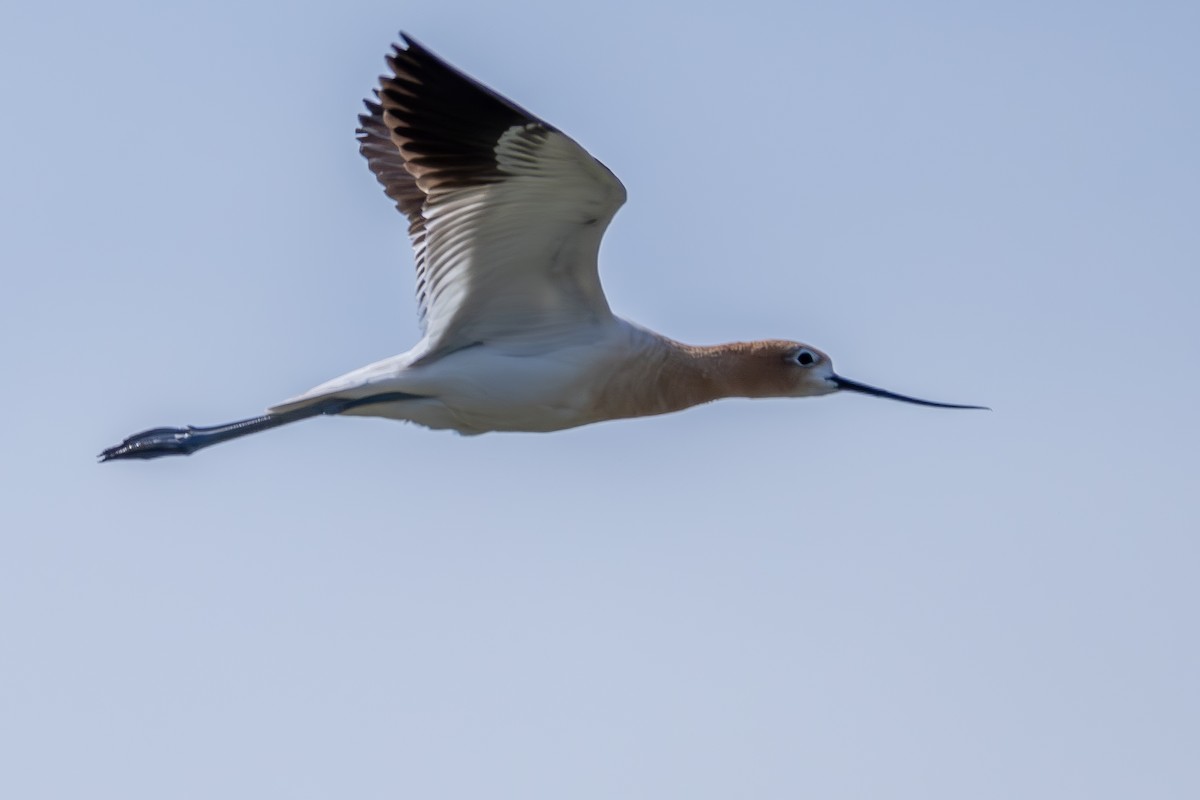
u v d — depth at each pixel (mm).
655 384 15133
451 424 14797
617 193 13602
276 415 15086
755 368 15789
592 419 14969
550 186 13625
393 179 16578
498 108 13203
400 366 14570
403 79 13570
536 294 14422
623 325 14906
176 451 15438
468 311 14430
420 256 16234
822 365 16078
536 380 14484
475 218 13969
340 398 14703
